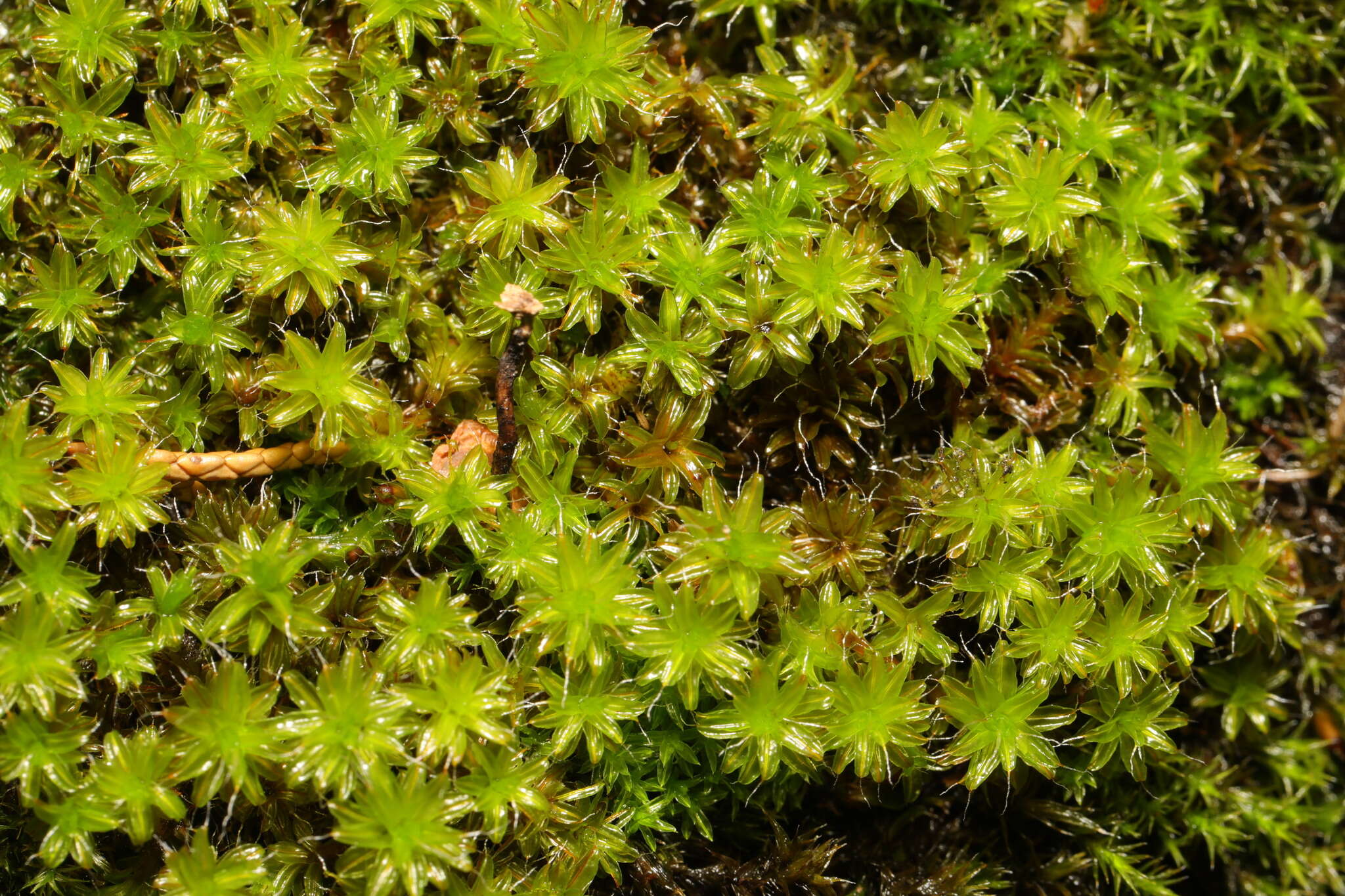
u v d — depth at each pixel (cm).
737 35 23
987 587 22
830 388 22
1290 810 23
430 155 22
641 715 22
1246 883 23
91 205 22
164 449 22
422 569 22
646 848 22
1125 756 22
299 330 22
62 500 21
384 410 22
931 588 22
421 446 22
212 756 21
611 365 22
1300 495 23
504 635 22
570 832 22
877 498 22
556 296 22
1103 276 22
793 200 22
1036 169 22
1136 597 22
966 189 22
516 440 22
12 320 22
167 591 21
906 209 22
